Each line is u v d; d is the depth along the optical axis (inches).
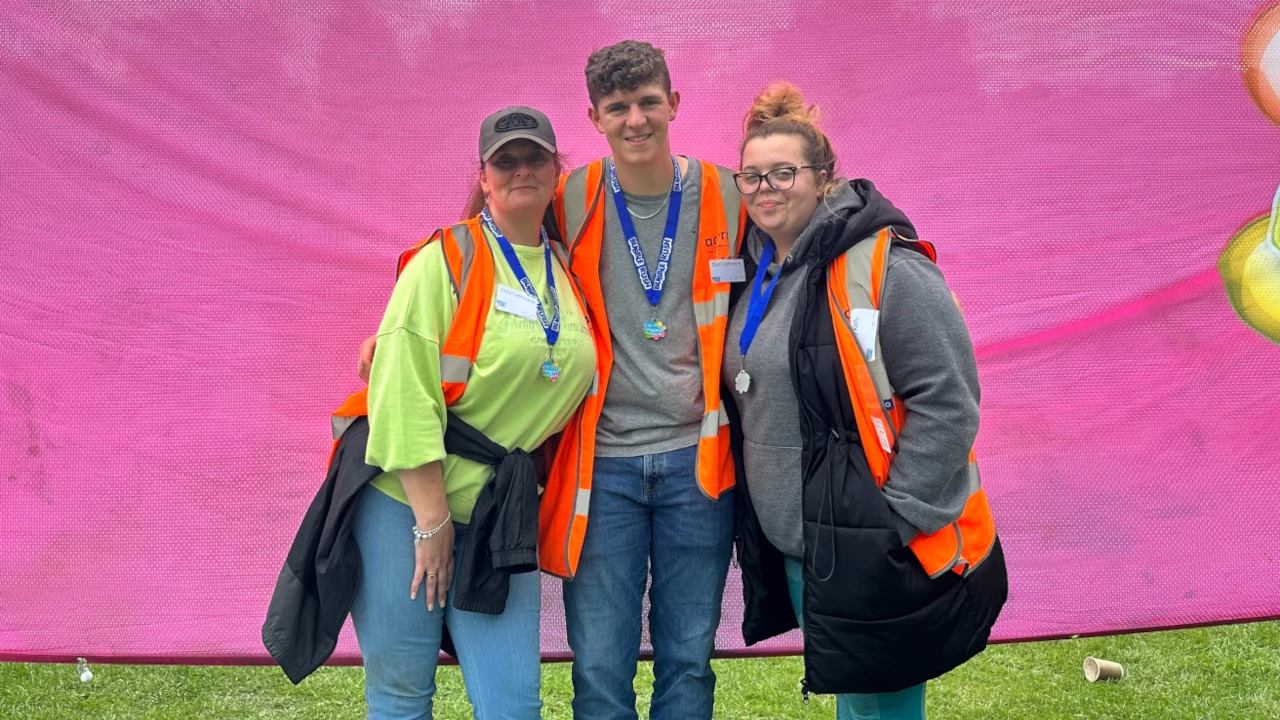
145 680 130.3
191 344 120.6
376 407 80.7
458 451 84.2
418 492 81.6
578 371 86.7
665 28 120.9
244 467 121.8
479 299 83.9
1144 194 123.3
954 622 83.6
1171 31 122.3
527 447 87.0
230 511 121.9
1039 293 124.0
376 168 120.6
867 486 81.9
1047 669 133.3
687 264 91.1
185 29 118.2
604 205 91.5
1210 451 125.7
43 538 120.6
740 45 121.1
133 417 120.6
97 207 118.6
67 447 120.3
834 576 82.4
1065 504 125.8
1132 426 125.3
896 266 81.4
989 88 122.2
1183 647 138.5
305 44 119.4
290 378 121.6
